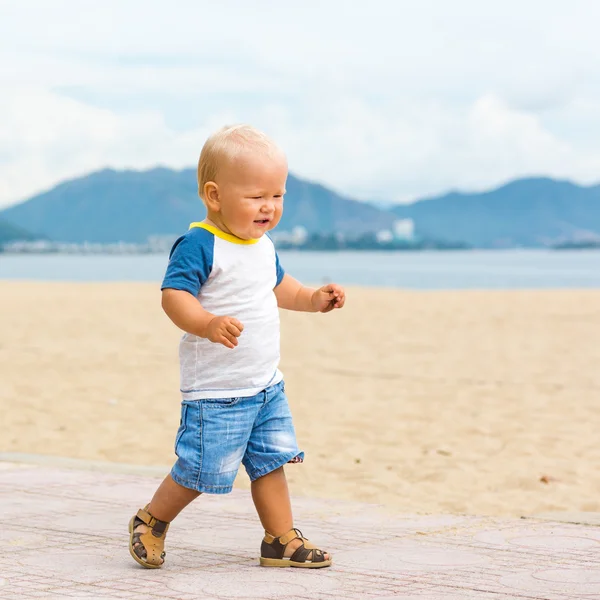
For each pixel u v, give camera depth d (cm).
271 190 438
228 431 438
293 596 396
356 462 834
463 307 2766
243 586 412
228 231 446
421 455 868
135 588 408
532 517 567
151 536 446
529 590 407
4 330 2091
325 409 1125
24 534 508
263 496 452
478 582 420
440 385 1315
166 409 1118
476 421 1045
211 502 597
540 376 1401
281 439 453
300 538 452
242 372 440
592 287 5616
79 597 393
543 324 2239
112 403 1153
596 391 1257
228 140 436
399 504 679
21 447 891
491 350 1733
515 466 820
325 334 2019
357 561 459
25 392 1244
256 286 445
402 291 3606
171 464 828
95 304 2908
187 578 426
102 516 552
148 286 4159
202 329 417
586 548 486
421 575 432
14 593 398
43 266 15775
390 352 1703
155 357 1619
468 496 710
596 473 793
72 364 1529
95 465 718
